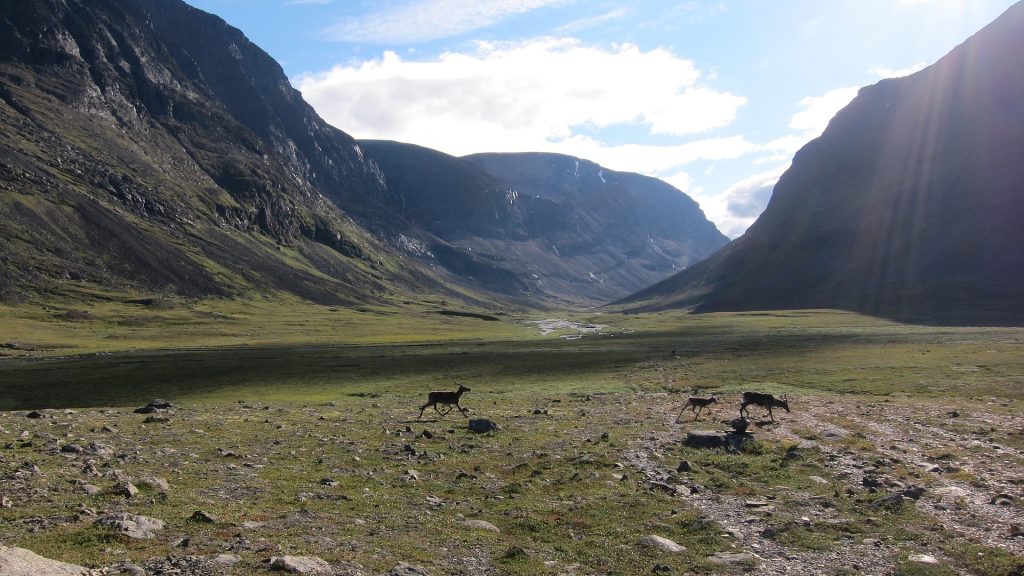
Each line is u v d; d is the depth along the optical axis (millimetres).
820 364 76875
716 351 102875
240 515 16312
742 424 31438
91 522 14695
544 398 55031
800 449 28234
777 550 15703
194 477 20594
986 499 20281
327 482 20641
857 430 34156
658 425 35844
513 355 108188
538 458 26047
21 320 165250
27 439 25828
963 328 140875
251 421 35562
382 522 16688
